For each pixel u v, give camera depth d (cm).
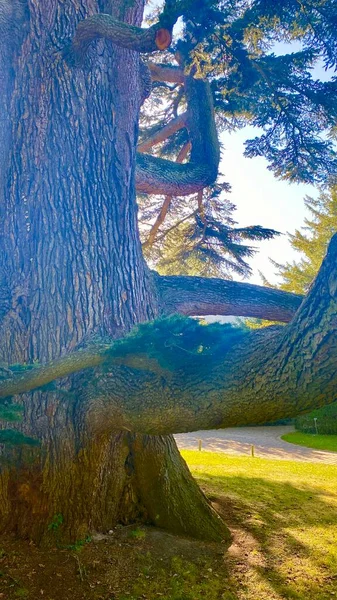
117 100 401
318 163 606
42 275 366
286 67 516
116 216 386
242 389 240
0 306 361
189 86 551
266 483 758
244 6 438
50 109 378
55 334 357
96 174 381
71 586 352
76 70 379
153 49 261
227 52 487
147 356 248
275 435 1988
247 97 572
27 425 360
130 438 450
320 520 586
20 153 381
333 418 2022
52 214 370
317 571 443
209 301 454
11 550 370
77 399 344
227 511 583
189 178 512
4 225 382
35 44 381
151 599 359
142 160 502
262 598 388
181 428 272
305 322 221
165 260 797
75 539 393
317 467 1013
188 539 468
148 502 474
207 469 849
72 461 362
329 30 446
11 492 380
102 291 367
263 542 498
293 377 223
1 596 328
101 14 309
